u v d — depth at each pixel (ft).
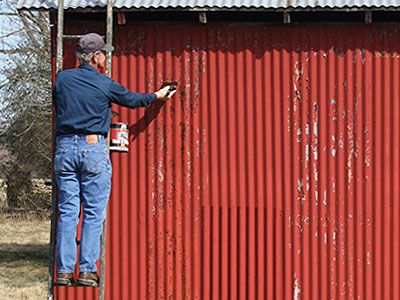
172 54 27.73
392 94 27.37
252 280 27.48
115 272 27.68
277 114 27.48
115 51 27.81
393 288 27.30
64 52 27.91
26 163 91.20
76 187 23.81
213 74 27.63
